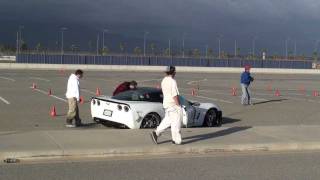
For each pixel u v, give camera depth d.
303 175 9.23
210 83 45.22
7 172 9.02
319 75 80.12
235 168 9.79
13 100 23.44
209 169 9.65
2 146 10.91
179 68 82.94
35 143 11.38
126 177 8.79
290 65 109.50
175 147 11.55
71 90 15.18
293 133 14.20
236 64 106.25
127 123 14.31
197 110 15.70
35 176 8.71
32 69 72.62
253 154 11.66
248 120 18.73
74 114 15.20
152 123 14.63
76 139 12.05
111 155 11.03
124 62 99.19
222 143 12.25
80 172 9.13
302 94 34.19
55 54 92.94
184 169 9.59
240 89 37.12
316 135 13.91
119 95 15.34
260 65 107.69
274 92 35.50
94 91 30.97
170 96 11.68
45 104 21.92
